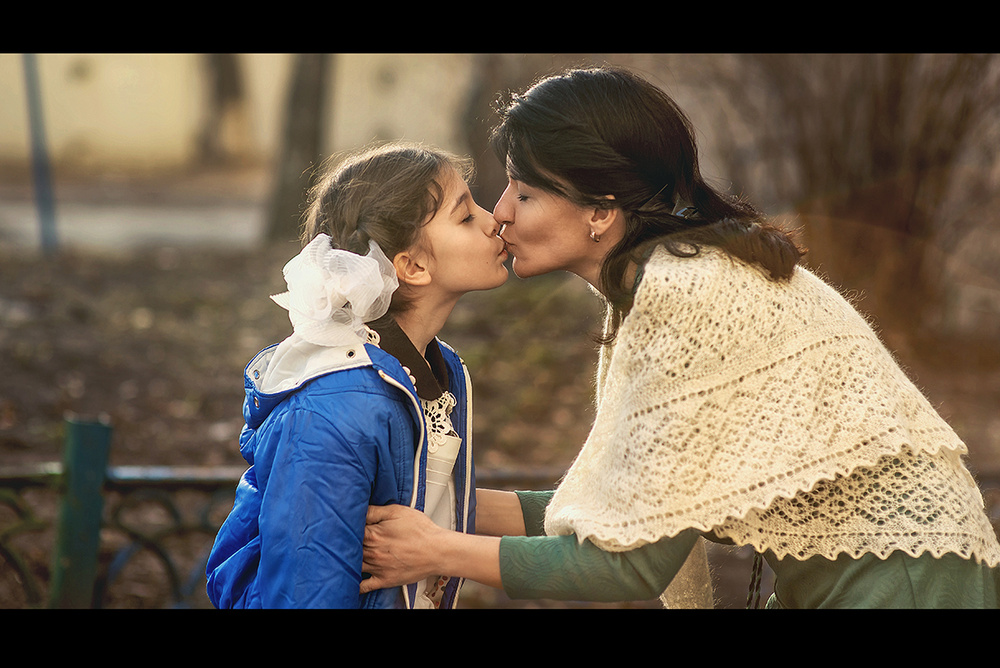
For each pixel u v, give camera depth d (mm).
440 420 3047
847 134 10805
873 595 2729
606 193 2922
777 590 3010
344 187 3043
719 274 2758
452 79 19609
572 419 9469
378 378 2787
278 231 20109
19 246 17719
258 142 35469
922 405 2898
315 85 20078
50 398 8938
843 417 2736
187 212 25328
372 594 2850
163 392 9625
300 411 2736
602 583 2756
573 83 2969
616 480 2785
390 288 2885
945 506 2758
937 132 10555
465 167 3189
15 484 4809
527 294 13281
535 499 3533
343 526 2678
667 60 11266
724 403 2717
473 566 2785
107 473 4930
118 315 12688
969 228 10859
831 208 10914
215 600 2965
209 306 13688
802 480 2680
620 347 2828
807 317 2816
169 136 33750
